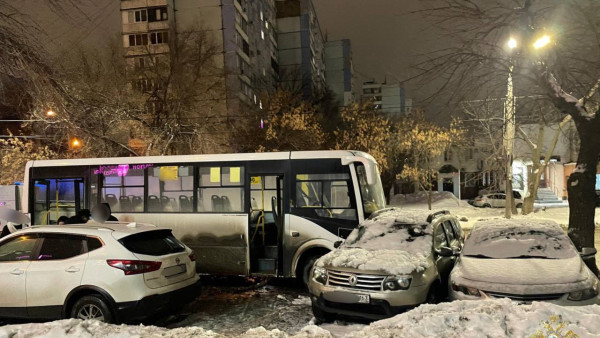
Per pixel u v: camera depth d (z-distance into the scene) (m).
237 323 6.77
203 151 21.64
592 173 9.11
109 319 5.78
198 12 41.75
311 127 29.39
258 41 49.75
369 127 30.09
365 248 7.27
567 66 9.01
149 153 20.09
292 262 8.88
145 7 42.06
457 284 6.05
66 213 10.55
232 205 9.39
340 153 9.01
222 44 40.97
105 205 8.14
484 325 4.19
